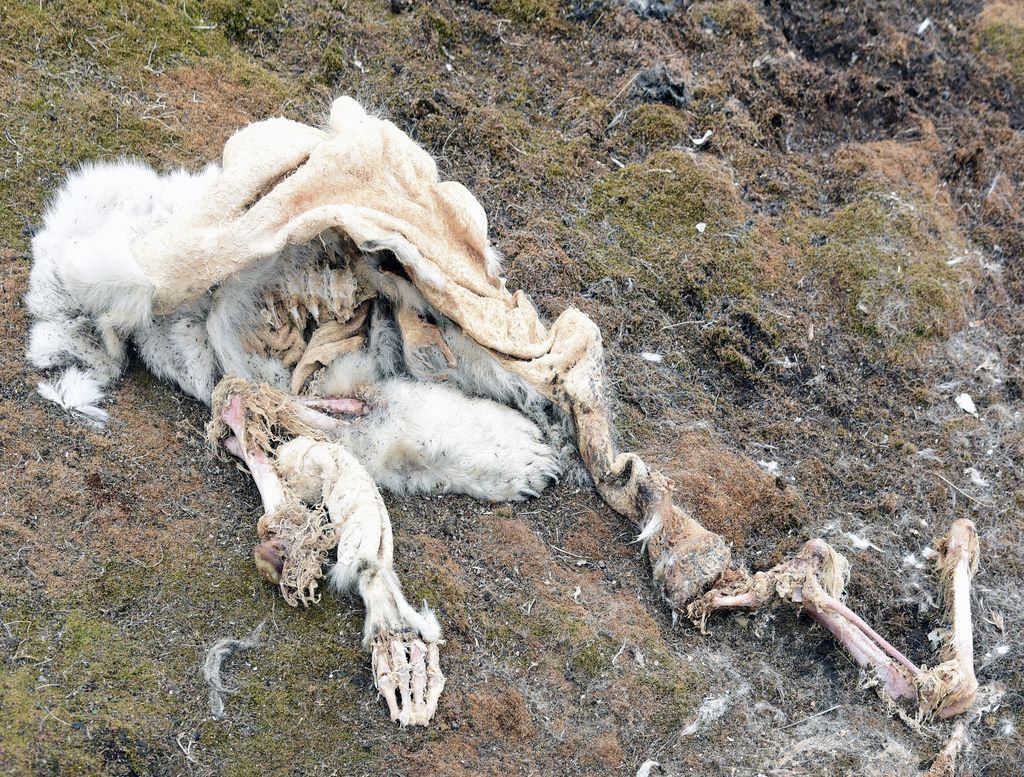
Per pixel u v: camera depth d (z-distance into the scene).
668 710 5.21
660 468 5.61
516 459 5.44
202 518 5.28
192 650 5.11
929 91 6.59
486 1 6.32
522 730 5.15
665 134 6.18
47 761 4.92
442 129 6.04
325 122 5.96
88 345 5.40
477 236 5.44
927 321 6.02
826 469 5.73
